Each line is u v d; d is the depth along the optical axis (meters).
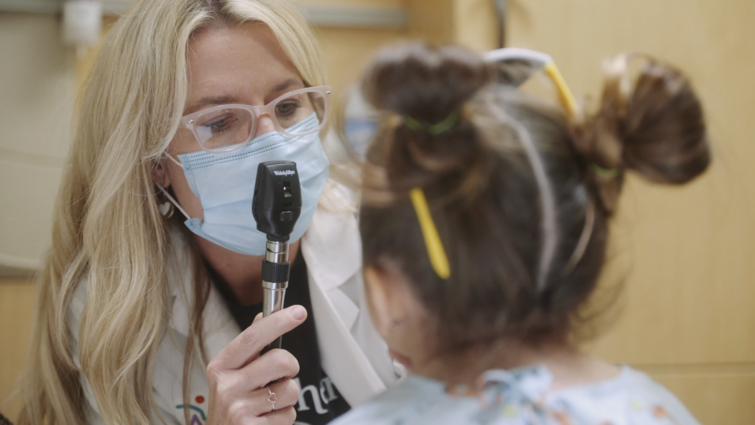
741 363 1.44
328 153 0.96
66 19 1.40
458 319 0.57
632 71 0.62
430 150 0.54
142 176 0.90
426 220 0.55
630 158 0.55
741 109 1.39
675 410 0.59
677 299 1.41
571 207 0.55
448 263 0.55
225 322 0.98
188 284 0.97
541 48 1.36
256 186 0.71
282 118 0.92
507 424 0.54
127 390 0.90
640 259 1.39
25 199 1.45
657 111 0.53
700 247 1.41
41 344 1.03
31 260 1.46
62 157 1.45
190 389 0.95
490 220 0.54
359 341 1.02
